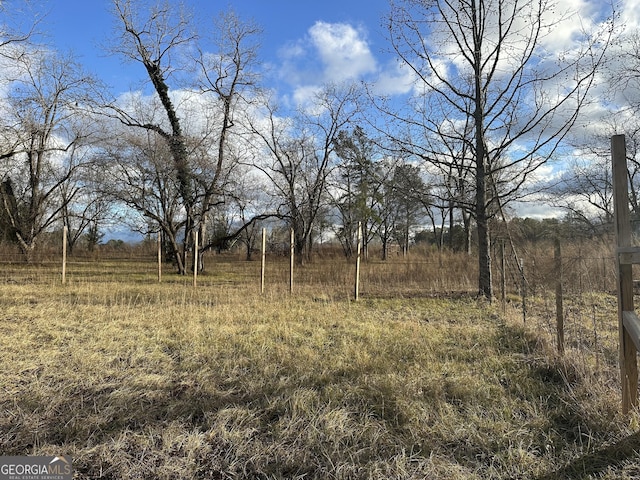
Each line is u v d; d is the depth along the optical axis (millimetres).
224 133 19828
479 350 5391
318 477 2734
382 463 2838
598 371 4238
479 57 10688
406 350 5359
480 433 3229
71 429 3227
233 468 2812
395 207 40250
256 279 15367
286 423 3342
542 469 2773
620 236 3303
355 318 7691
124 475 2723
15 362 4770
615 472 2701
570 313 7488
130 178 18828
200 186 20125
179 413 3529
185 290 11258
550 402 3807
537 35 9734
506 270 11367
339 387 4055
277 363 4852
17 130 19250
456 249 34406
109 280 14602
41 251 26719
